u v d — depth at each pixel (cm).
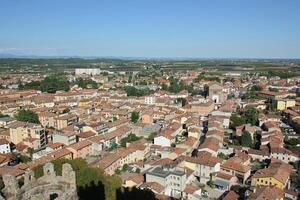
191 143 18212
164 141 18362
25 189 6375
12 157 16275
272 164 14750
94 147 18162
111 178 10481
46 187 6656
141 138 19988
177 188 12925
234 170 14088
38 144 19075
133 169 15275
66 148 16800
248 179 13850
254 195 11138
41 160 14788
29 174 6619
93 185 9369
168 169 13388
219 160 14825
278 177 13012
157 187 12244
